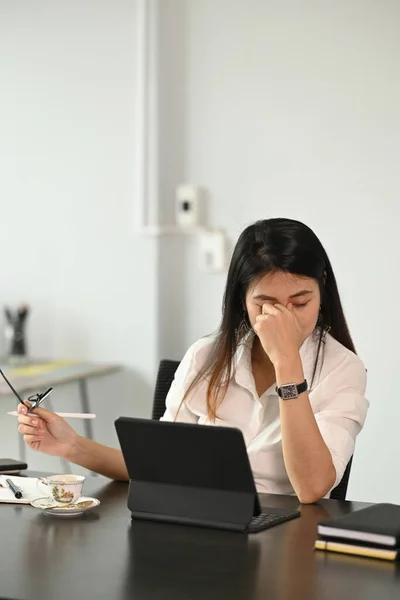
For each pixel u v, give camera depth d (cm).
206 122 448
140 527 176
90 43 451
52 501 195
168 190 454
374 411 423
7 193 466
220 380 229
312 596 137
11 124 464
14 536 170
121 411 452
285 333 202
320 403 222
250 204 443
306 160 432
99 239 454
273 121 437
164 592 139
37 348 465
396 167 419
